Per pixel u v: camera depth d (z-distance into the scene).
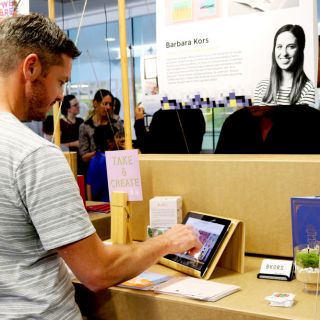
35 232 0.93
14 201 0.89
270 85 1.35
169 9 1.48
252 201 1.29
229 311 0.94
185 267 1.20
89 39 5.05
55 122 1.73
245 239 1.31
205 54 1.43
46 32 0.96
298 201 1.14
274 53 1.33
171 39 1.49
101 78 5.08
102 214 1.76
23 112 0.98
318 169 1.20
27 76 0.95
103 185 2.55
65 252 0.91
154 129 2.36
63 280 0.98
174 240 1.12
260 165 1.27
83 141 3.15
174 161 1.41
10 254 0.92
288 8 1.29
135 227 1.50
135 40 4.82
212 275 1.17
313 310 0.92
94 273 0.93
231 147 1.92
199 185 1.37
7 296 0.93
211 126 3.29
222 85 1.42
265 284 1.10
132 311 1.07
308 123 1.79
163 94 1.53
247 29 1.36
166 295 1.04
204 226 1.27
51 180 0.89
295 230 1.14
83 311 1.16
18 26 0.94
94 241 0.93
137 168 1.34
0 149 0.90
